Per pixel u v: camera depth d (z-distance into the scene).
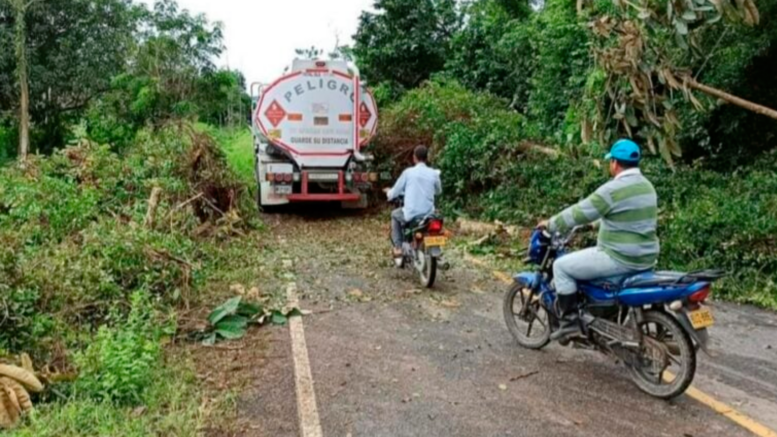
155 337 4.99
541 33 12.64
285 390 4.36
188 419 3.80
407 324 5.82
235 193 10.00
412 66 21.50
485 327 5.75
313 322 5.83
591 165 9.58
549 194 9.61
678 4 5.49
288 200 11.73
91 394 3.98
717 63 8.84
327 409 4.07
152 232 7.01
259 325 5.69
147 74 21.91
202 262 7.49
